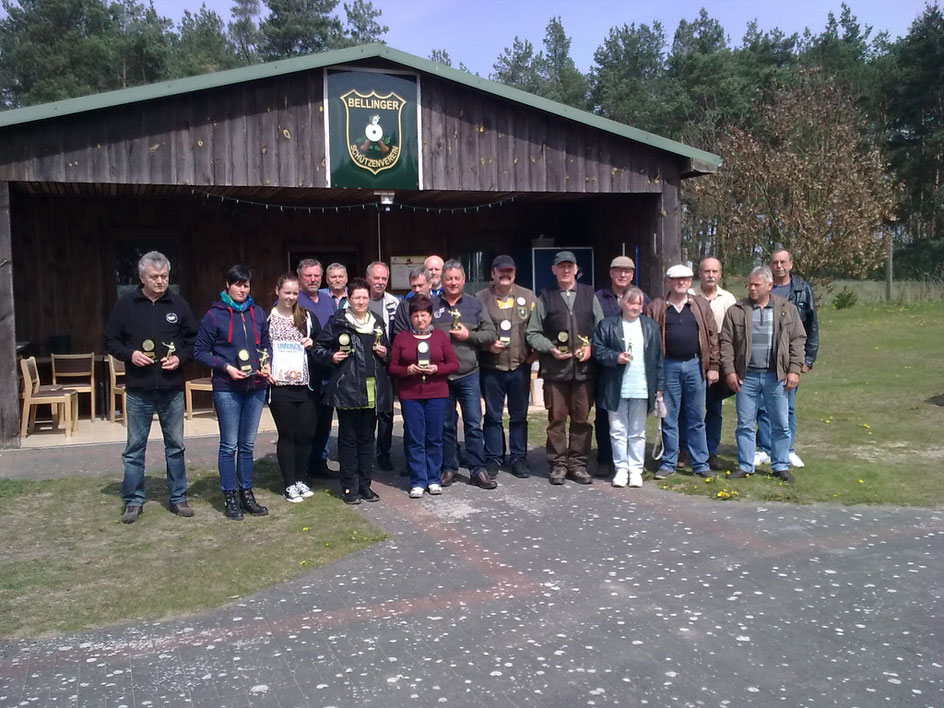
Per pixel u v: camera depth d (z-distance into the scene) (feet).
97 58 118.93
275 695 12.12
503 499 22.21
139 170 29.50
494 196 38.47
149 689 12.33
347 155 31.99
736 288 92.63
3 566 17.34
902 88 130.93
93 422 34.94
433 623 14.47
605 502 21.83
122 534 19.43
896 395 37.04
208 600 15.56
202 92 30.14
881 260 83.35
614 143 35.42
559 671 12.73
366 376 21.39
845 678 12.46
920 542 18.45
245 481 20.88
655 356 23.24
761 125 116.06
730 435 30.22
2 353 28.78
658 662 13.00
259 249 41.27
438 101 33.14
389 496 22.61
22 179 28.30
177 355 20.58
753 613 14.80
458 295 23.21
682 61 144.05
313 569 17.12
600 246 41.98
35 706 11.88
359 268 42.80
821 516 20.39
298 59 30.55
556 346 23.54
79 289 38.40
